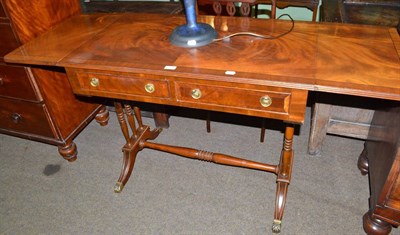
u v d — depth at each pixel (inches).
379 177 48.6
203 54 45.3
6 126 73.4
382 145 50.2
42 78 62.9
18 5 55.0
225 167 69.9
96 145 79.0
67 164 73.9
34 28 58.8
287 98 39.5
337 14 63.0
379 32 47.6
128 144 67.5
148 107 79.9
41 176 71.2
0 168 74.0
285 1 77.5
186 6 47.6
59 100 68.2
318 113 64.1
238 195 63.4
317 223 56.8
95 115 81.6
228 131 80.5
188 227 58.1
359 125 63.4
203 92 42.9
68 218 61.4
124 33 53.9
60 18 64.0
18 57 48.5
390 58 40.4
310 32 48.9
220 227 57.7
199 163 71.5
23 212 63.2
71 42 52.0
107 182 68.6
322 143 68.6
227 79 39.6
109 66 44.3
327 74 38.2
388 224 49.7
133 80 45.4
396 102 44.6
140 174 69.6
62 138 70.1
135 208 62.4
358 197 60.9
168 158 73.5
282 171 57.2
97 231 58.6
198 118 86.0
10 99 66.4
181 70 41.8
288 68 40.1
